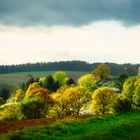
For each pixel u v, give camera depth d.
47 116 68.06
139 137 29.78
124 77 150.88
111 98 87.00
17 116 64.31
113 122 40.19
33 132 28.08
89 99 93.50
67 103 86.50
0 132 29.22
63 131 30.83
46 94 77.38
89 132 30.14
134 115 49.72
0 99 168.50
